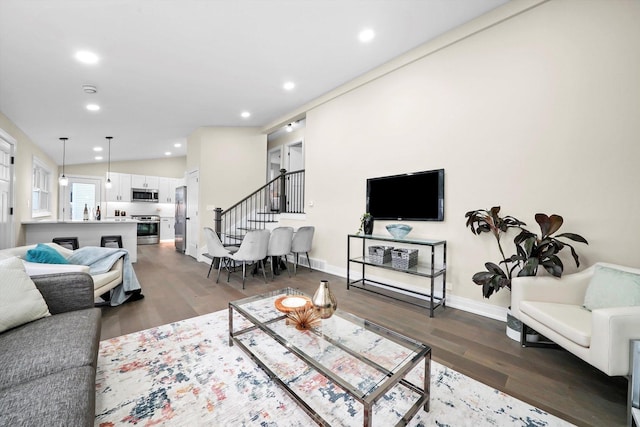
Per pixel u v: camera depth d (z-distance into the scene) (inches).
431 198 122.4
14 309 58.6
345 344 63.6
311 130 184.4
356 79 151.7
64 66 121.8
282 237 163.9
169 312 110.7
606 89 82.8
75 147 253.1
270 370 68.4
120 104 165.6
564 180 90.0
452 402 60.1
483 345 85.4
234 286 148.1
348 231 162.4
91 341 55.0
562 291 81.6
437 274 111.2
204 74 138.3
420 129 127.0
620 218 80.7
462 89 113.1
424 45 121.7
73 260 120.1
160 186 356.2
